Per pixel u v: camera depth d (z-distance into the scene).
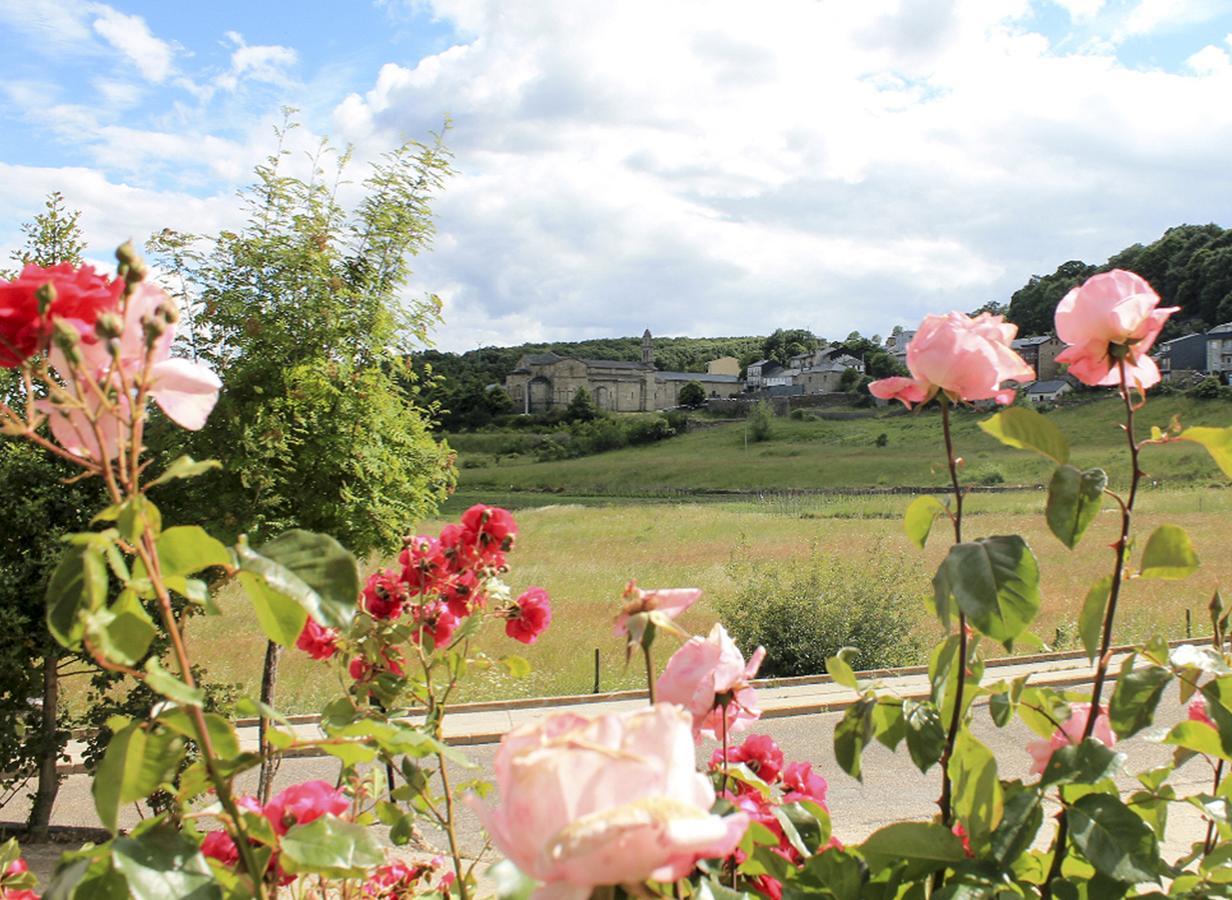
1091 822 1.43
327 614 1.17
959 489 1.62
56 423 1.17
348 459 8.48
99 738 8.38
